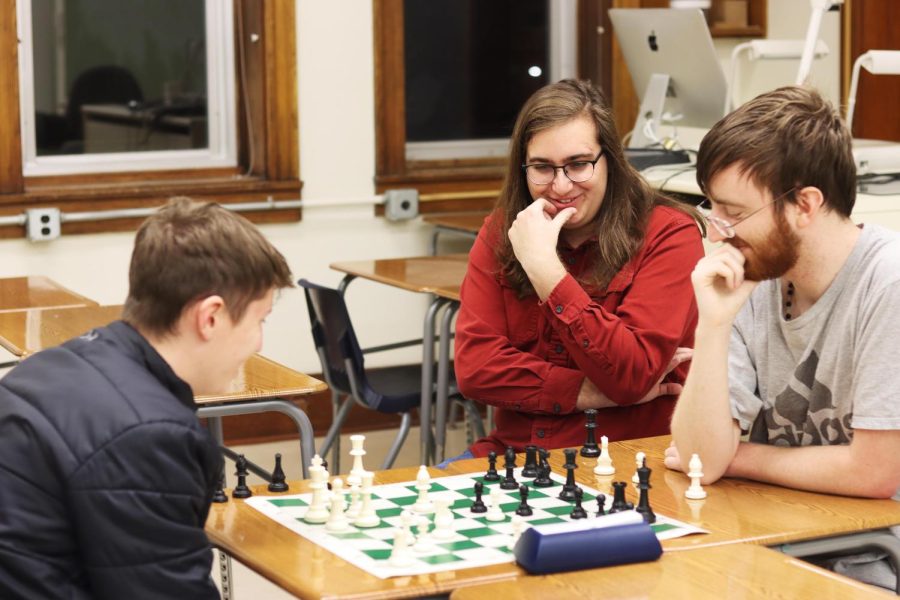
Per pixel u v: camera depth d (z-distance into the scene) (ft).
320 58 17.60
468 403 14.05
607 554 5.76
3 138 15.88
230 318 5.79
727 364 7.16
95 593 5.49
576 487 6.80
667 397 9.05
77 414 5.46
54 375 5.65
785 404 7.27
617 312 8.83
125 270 16.76
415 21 18.94
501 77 19.60
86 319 12.12
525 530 5.84
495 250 9.23
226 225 5.81
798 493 6.97
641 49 15.89
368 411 18.38
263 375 10.34
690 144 15.76
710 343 7.11
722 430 7.09
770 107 6.64
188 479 5.49
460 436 17.94
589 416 7.90
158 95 17.44
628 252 8.84
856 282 6.84
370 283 18.25
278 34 17.25
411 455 17.22
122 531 5.36
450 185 18.62
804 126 6.57
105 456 5.37
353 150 17.95
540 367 8.87
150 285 5.72
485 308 9.21
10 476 5.45
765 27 19.84
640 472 6.52
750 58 14.87
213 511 6.66
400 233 18.39
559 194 8.70
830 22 19.30
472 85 19.43
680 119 15.66
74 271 16.47
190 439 5.50
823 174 6.61
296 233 17.74
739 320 7.48
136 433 5.40
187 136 17.72
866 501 6.82
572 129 8.65
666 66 15.47
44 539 5.42
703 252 9.05
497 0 19.39
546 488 7.07
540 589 5.49
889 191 12.51
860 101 19.36
